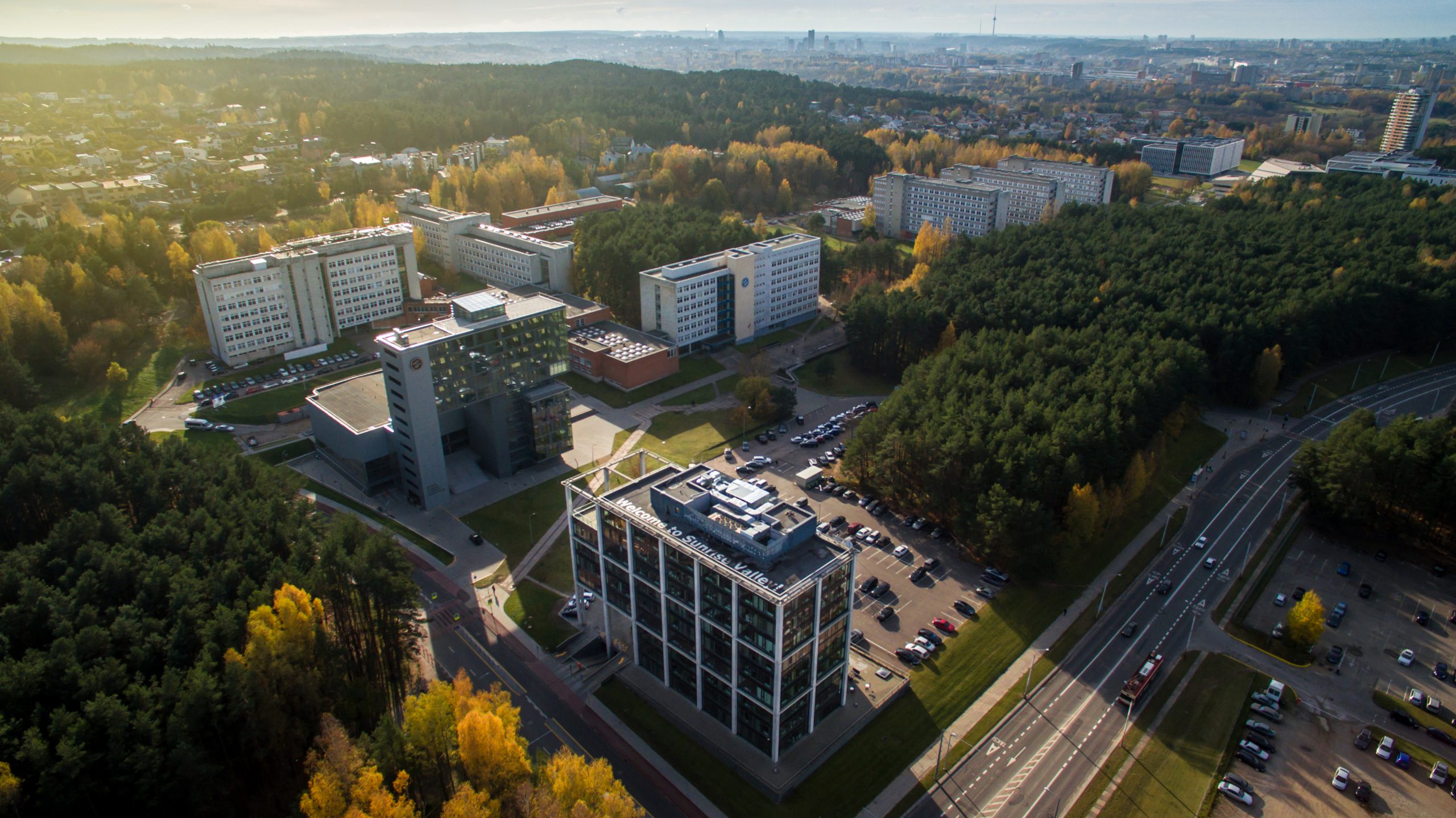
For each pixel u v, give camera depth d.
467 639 135.88
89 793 90.19
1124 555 157.75
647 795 108.12
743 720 113.75
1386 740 115.50
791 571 106.12
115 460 151.88
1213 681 127.50
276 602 106.75
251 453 191.38
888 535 162.25
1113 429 162.12
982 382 182.62
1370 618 141.88
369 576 115.12
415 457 167.75
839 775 110.75
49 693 97.62
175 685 97.00
